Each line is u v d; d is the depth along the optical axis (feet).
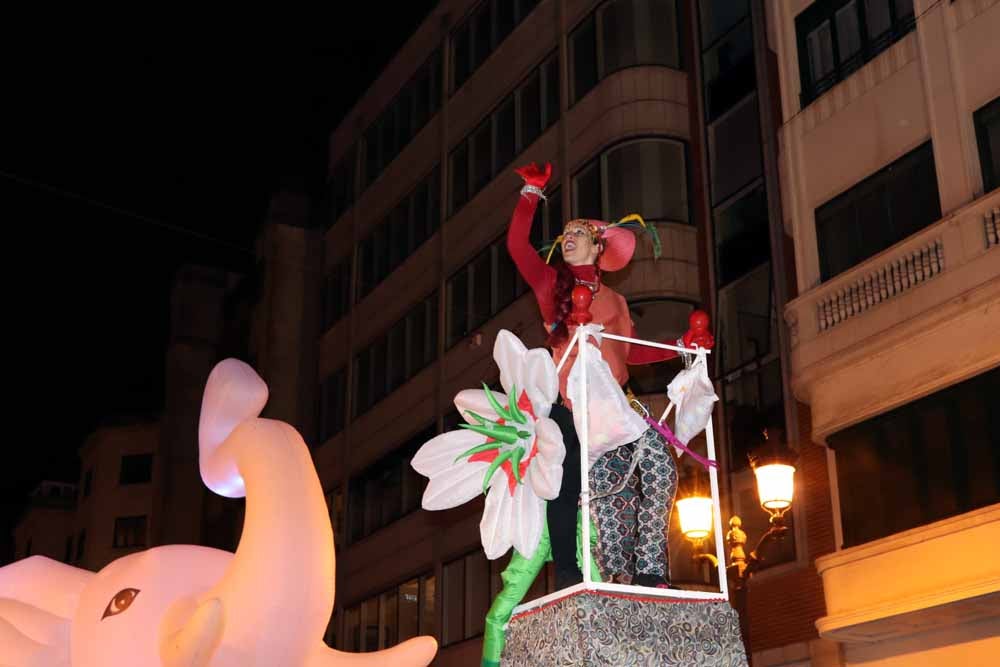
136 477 151.53
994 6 47.09
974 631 45.88
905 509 47.29
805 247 54.24
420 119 92.02
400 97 95.86
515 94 78.84
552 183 72.08
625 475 14.08
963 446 45.16
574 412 13.52
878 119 51.67
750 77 63.46
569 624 12.50
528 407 14.06
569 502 14.05
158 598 18.34
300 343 104.58
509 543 14.02
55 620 19.38
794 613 53.36
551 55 75.41
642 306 63.26
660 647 12.55
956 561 43.73
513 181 77.10
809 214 54.49
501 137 79.77
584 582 12.50
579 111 70.79
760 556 34.88
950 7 48.83
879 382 48.34
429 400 82.99
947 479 45.60
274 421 17.83
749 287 60.80
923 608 44.24
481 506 74.69
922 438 46.96
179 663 14.94
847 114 53.31
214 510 125.70
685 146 66.39
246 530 16.39
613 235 16.31
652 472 14.17
